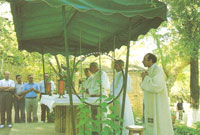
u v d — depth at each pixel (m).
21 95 10.85
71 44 7.95
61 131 6.99
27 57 12.77
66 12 5.07
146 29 5.45
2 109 10.34
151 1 4.04
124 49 20.78
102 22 5.58
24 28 5.69
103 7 3.72
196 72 13.18
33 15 4.69
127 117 5.80
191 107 13.09
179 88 22.56
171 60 12.67
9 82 10.54
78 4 3.52
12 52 12.32
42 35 6.97
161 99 4.64
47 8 4.46
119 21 5.36
